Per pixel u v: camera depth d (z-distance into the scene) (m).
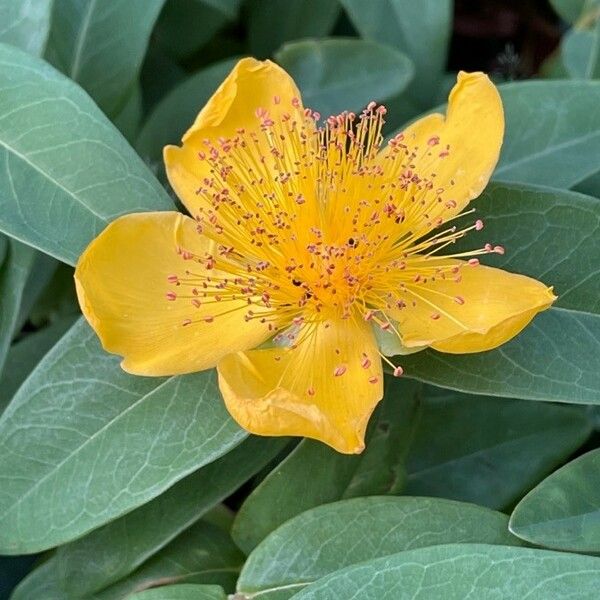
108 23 0.27
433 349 0.22
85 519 0.22
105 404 0.22
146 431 0.22
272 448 0.23
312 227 0.22
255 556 0.21
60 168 0.22
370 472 0.23
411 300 0.22
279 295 0.22
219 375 0.20
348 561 0.21
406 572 0.20
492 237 0.23
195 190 0.23
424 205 0.22
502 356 0.22
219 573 0.23
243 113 0.23
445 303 0.22
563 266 0.22
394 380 0.24
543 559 0.19
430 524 0.21
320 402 0.21
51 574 0.23
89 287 0.21
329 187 0.22
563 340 0.22
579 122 0.26
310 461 0.22
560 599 0.19
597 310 0.22
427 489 0.25
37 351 0.26
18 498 0.22
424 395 0.25
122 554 0.22
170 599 0.21
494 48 0.36
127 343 0.21
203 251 0.22
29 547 0.22
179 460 0.22
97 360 0.22
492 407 0.25
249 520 0.22
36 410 0.22
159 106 0.29
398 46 0.31
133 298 0.22
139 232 0.22
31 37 0.24
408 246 0.22
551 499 0.21
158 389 0.22
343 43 0.29
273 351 0.22
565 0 0.32
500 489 0.24
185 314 0.22
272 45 0.32
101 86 0.27
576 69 0.30
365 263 0.22
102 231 0.22
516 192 0.23
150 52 0.31
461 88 0.22
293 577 0.21
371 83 0.29
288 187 0.22
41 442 0.22
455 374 0.22
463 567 0.19
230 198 0.22
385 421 0.23
